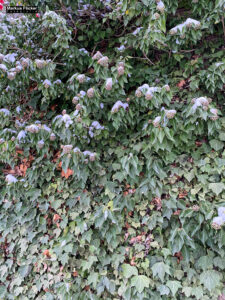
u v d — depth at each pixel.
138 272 1.91
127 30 2.28
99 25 2.26
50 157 2.25
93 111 1.83
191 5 1.99
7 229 2.28
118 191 2.01
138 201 1.97
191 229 1.75
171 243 1.85
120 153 2.05
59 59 2.27
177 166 1.98
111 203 1.98
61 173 2.18
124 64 1.80
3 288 2.20
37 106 2.42
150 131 1.76
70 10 2.20
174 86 2.07
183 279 1.83
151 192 1.94
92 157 1.89
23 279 2.14
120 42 2.24
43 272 2.11
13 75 1.76
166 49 2.05
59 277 2.04
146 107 1.95
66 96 2.13
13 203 2.33
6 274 2.21
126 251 1.96
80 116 1.74
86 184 2.12
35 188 2.22
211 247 1.74
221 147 1.89
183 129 1.82
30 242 2.21
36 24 2.24
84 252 2.02
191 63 2.00
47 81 1.88
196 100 1.66
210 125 1.71
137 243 1.95
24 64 1.78
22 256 2.21
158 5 1.62
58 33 1.88
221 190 1.80
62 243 2.01
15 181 2.12
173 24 2.12
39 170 2.21
